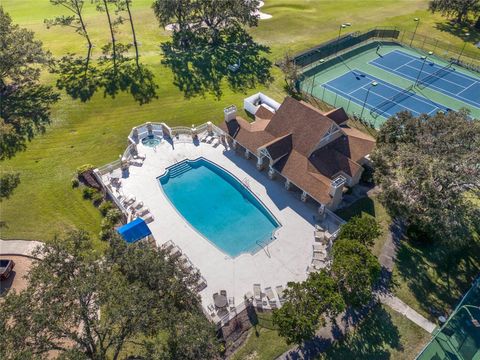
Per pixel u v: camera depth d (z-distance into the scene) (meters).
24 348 24.56
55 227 44.44
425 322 35.69
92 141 57.22
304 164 46.94
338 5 108.50
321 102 67.56
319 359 32.94
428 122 44.59
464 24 97.31
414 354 33.38
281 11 103.06
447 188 37.69
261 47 84.38
